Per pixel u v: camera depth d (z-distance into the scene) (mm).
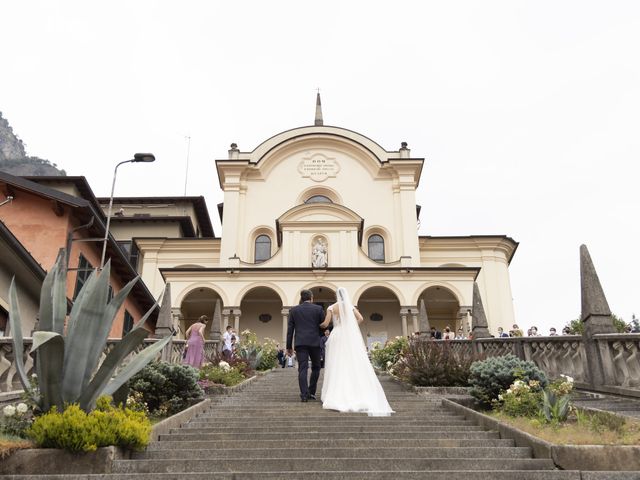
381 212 38062
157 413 9195
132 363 6918
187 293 31703
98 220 20125
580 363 9750
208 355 19406
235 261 33219
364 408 8414
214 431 7266
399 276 32031
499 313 35688
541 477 4828
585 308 9359
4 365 8070
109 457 5410
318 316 10234
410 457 5895
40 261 18438
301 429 7328
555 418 6594
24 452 5312
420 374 12375
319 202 34375
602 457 5152
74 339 6547
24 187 18812
